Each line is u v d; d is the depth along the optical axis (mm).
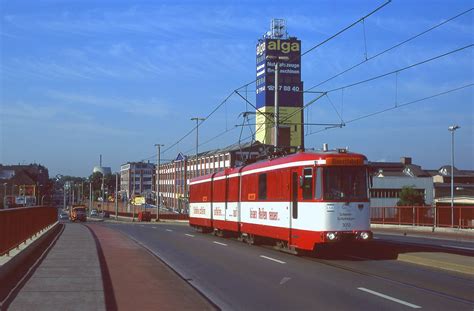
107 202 163000
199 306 10133
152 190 186125
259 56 123562
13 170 166750
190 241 27281
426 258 16875
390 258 18703
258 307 10273
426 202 82812
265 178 22906
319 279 13828
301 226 19078
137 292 11625
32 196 113688
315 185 18500
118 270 15141
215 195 31656
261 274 14820
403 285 12766
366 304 10484
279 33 123438
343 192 18359
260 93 121062
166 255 20000
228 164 98000
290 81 119500
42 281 12234
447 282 13211
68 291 10977
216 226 31156
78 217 86125
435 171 114750
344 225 18203
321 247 19359
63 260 16406
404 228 41375
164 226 50719
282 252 21141
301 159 19344
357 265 16781
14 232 16797
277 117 37438
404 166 106500
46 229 30172
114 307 10008
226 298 11227
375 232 37938
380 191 82125
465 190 90500
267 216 22453
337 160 18438
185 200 105375
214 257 19266
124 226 50062
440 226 37719
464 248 22031
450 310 9898
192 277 14289
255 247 23609
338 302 10711
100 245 23500
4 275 13062
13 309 9258
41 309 9266
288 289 12320
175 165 133250
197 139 78562
